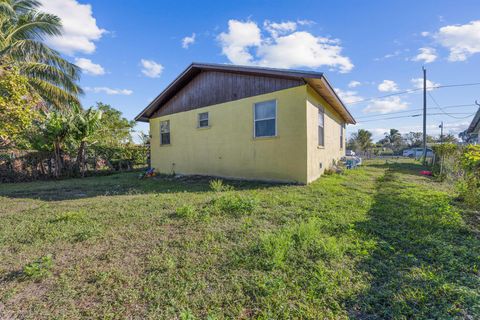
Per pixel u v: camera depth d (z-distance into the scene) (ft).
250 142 26.13
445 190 20.07
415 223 11.57
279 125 23.90
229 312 5.81
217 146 29.40
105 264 8.17
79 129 35.76
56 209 15.25
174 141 35.04
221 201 14.79
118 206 15.43
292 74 21.72
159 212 13.80
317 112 26.13
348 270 7.45
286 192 18.83
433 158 38.93
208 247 9.21
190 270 7.63
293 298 6.24
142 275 7.45
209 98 30.17
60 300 6.35
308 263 7.83
